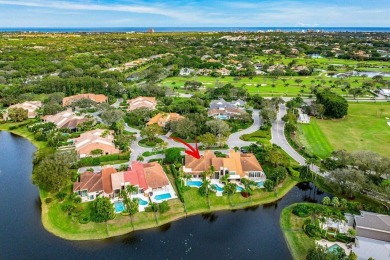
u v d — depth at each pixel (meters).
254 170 97.69
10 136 138.62
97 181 88.94
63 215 80.38
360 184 84.69
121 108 173.12
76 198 83.88
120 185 87.06
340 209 81.81
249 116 148.50
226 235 75.94
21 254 69.31
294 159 110.50
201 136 117.38
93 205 81.62
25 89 193.75
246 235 76.00
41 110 164.50
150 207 82.25
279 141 127.06
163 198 87.19
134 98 189.12
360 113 168.00
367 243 68.00
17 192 94.62
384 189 81.69
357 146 123.06
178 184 91.69
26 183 99.94
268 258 68.62
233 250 71.19
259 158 109.06
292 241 72.75
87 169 101.88
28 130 142.50
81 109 169.00
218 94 191.88
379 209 79.50
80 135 127.81
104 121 143.62
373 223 72.06
